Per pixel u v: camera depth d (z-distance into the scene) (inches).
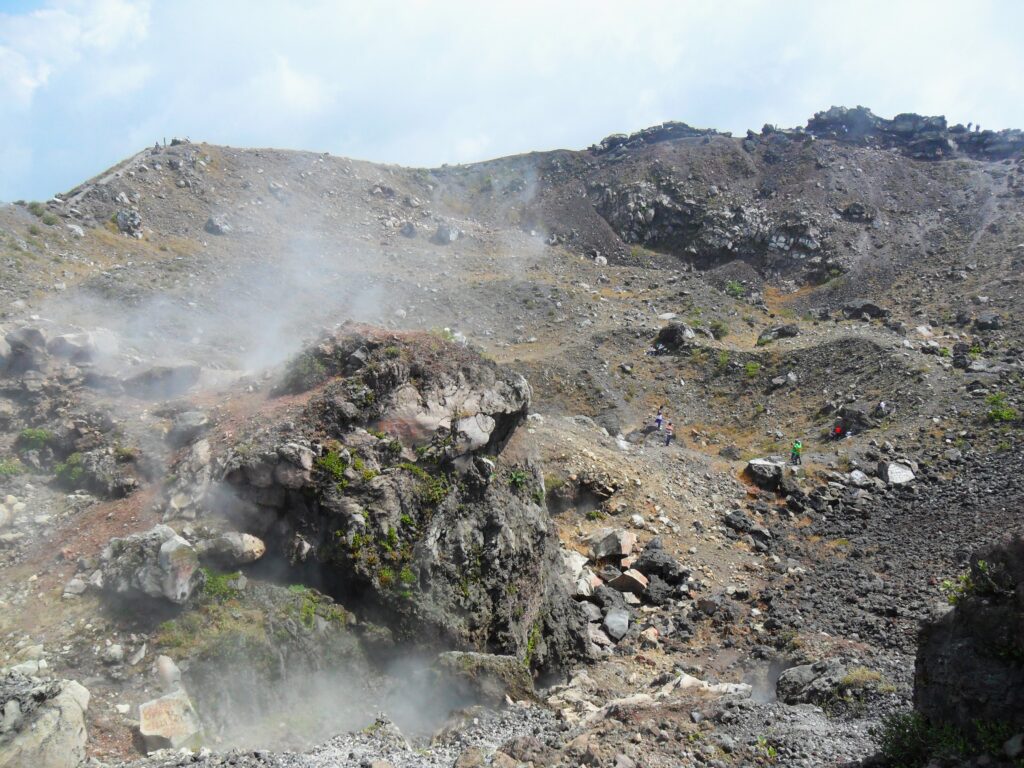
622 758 345.7
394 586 542.9
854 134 3408.0
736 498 1052.5
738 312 2253.9
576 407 1644.9
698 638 730.8
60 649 454.3
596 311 2159.2
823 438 1371.8
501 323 2043.6
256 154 3068.4
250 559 517.7
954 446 1182.9
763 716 403.9
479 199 3435.0
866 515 1008.2
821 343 1727.4
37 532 545.6
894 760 307.3
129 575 483.2
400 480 573.0
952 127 3390.7
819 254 2652.6
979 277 2202.3
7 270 1427.2
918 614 680.4
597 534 863.1
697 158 3324.3
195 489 549.6
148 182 2470.5
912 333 1812.3
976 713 285.1
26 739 367.2
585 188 3366.1
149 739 407.8
